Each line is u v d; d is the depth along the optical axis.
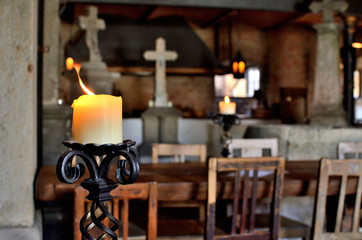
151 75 8.83
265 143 2.89
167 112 6.32
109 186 0.75
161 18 8.97
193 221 2.31
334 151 4.19
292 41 9.72
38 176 2.01
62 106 3.08
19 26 1.64
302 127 4.19
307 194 2.13
